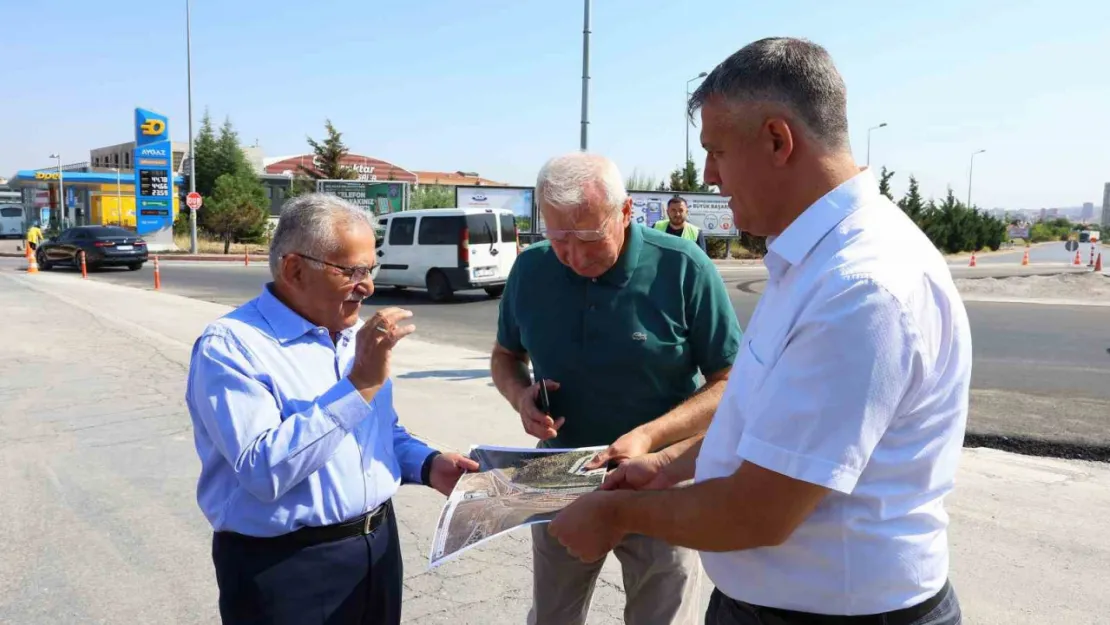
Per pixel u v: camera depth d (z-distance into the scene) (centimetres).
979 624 302
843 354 123
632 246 225
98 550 369
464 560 366
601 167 212
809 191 137
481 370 819
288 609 190
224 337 184
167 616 313
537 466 210
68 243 2270
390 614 213
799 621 140
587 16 1391
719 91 141
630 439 209
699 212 3123
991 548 368
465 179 7300
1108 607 314
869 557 133
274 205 4934
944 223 5075
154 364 789
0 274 2075
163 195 3469
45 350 858
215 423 177
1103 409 643
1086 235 8769
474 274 1560
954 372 134
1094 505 423
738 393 147
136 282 1922
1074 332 1149
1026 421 600
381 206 3158
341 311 196
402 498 441
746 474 131
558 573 239
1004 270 2869
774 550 140
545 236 220
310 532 192
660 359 227
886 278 124
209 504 193
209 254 3231
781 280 144
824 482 124
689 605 234
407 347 1002
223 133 4706
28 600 323
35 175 4425
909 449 132
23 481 455
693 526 137
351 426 180
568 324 231
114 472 472
